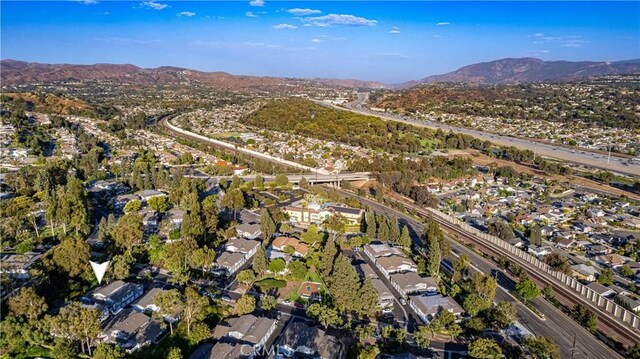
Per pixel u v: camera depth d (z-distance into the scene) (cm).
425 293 15238
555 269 17738
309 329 12694
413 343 12631
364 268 16925
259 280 15812
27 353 11050
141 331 12194
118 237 16625
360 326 12638
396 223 19900
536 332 13575
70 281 14125
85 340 11388
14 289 12975
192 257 15988
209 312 13288
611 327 14100
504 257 19562
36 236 17900
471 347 11675
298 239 19688
